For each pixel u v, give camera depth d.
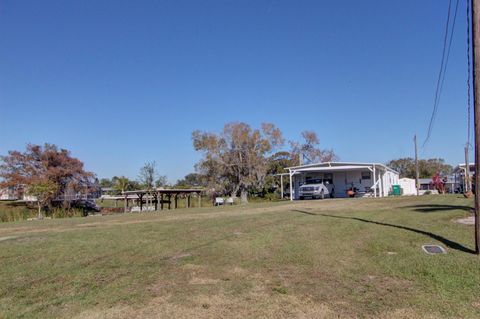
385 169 37.12
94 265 7.34
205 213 18.77
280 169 50.66
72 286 6.03
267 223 12.68
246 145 47.69
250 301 5.31
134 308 5.08
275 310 4.99
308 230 10.84
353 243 8.89
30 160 39.09
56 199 38.88
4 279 6.48
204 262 7.44
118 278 6.42
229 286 5.97
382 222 11.86
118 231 11.95
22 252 8.70
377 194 35.53
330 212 15.85
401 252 7.88
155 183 41.16
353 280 6.21
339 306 5.11
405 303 5.17
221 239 9.79
